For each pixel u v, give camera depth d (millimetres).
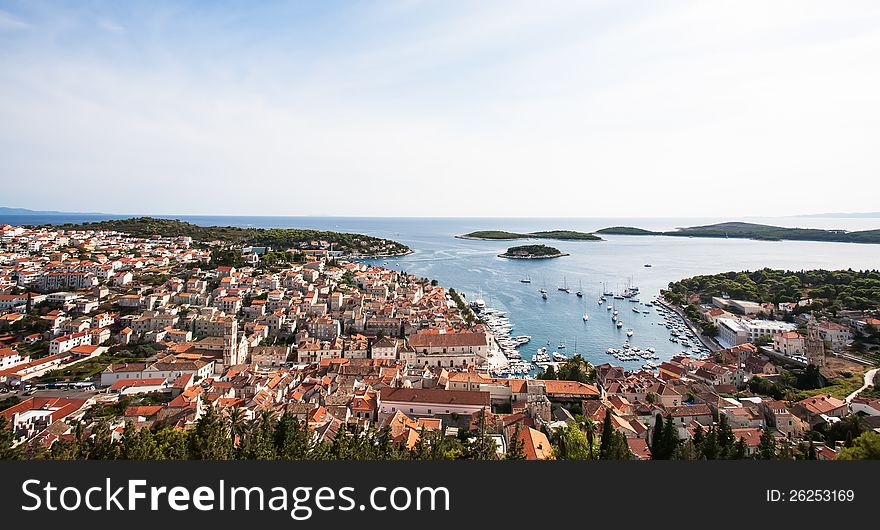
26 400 116062
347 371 152375
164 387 138000
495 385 131625
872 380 155125
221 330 194875
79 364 156125
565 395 130000
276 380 139250
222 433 78375
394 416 109375
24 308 196625
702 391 141000
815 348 172875
